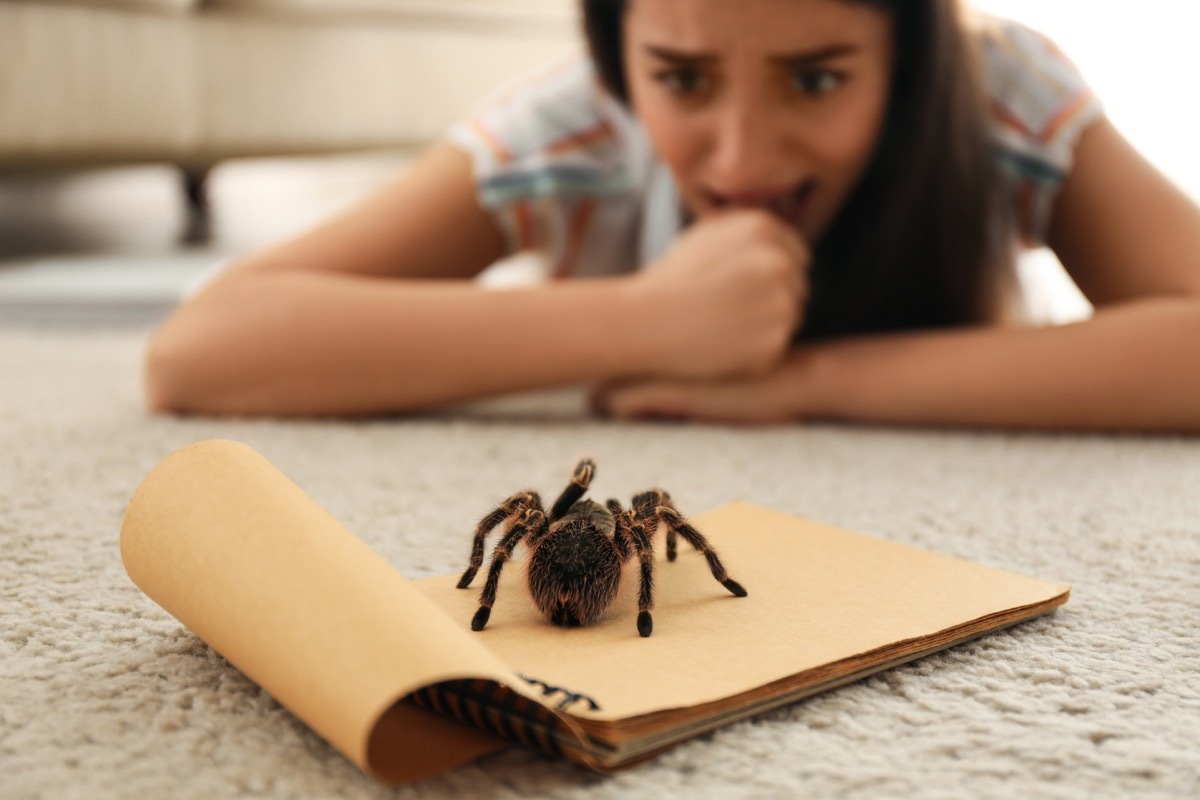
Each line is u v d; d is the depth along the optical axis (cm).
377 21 164
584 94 80
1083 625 44
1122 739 37
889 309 78
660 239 82
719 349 70
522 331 71
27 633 43
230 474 40
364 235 78
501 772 35
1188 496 57
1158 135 152
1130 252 71
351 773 35
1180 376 66
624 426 73
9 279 130
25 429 70
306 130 157
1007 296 78
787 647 39
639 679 36
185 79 142
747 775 34
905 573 45
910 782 34
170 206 221
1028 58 77
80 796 33
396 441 69
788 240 71
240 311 73
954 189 72
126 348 98
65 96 130
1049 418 68
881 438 69
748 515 51
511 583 44
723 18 63
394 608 34
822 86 66
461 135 80
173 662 41
